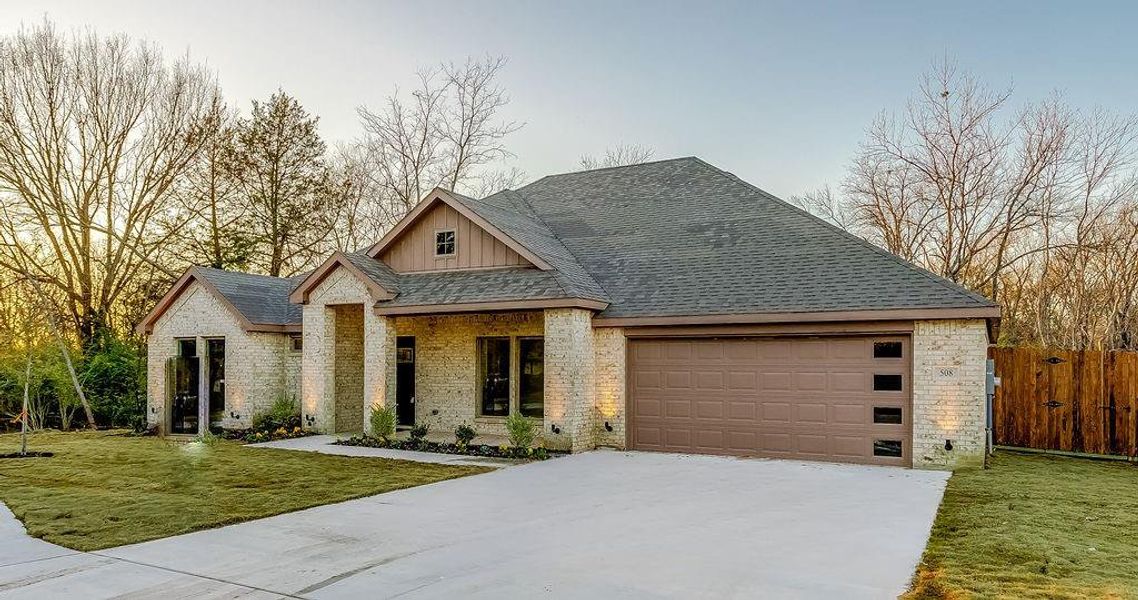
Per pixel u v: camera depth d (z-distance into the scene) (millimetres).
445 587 5992
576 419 14406
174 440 17453
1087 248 25281
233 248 30422
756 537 7574
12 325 23688
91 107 26719
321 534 7852
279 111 32000
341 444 15688
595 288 15516
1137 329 25312
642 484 10852
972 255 26750
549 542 7453
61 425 21859
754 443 13812
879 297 12695
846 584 5949
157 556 6980
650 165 21250
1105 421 14281
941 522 8234
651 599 5625
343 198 34125
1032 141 25797
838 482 10945
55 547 7309
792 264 14609
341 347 18578
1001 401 15234
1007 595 5629
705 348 14336
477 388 17125
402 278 17156
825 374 13281
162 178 28375
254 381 18078
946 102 26781
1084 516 8594
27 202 25812
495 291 15102
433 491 10367
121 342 23891
